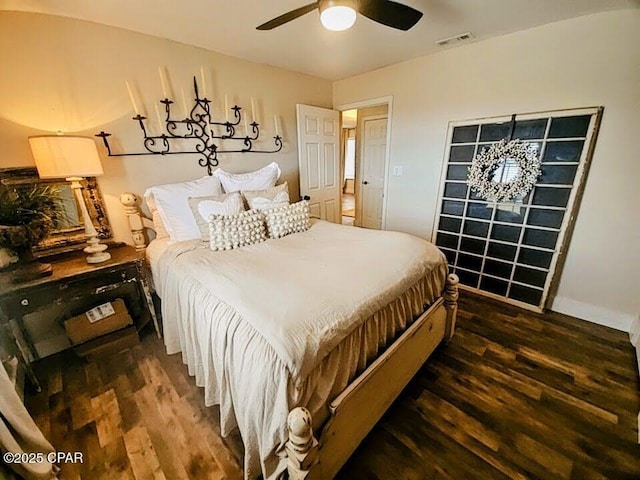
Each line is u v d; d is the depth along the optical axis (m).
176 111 2.46
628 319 2.21
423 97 3.00
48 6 1.74
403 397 1.65
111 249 2.22
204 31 2.18
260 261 1.71
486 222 2.73
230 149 2.87
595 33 2.01
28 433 1.18
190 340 1.62
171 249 2.01
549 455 1.32
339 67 3.16
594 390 1.68
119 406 1.61
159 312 2.46
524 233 2.52
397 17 1.50
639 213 2.05
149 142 2.35
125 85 2.18
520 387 1.71
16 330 1.85
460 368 1.86
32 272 1.67
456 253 3.02
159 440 1.42
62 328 2.08
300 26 2.12
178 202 2.18
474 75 2.61
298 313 1.15
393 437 1.42
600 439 1.39
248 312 1.19
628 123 2.00
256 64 2.93
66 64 1.93
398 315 1.54
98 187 2.15
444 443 1.39
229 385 1.23
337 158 3.84
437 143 3.00
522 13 2.00
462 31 2.29
